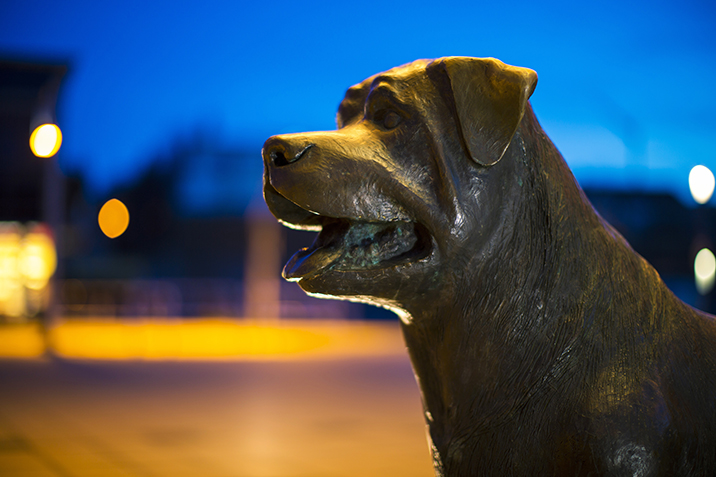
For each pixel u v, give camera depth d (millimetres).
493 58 1420
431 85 1448
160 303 19438
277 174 1431
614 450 1332
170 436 5461
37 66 12672
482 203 1419
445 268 1432
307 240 19391
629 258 1528
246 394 7598
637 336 1438
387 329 17000
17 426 5816
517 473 1424
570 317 1437
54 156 13734
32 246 16453
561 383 1415
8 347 11969
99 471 4426
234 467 4531
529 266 1451
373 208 1414
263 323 17891
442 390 1541
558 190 1487
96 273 26094
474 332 1462
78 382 8344
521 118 1387
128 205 33469
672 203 20906
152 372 9297
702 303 12320
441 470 1547
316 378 8898
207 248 27438
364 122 1516
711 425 1418
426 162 1423
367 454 4891
